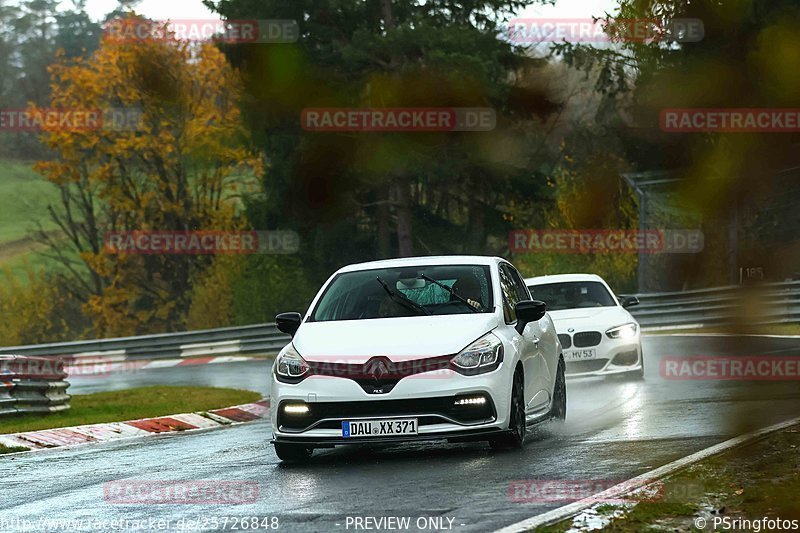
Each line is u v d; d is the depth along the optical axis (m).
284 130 147.38
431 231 158.75
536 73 147.12
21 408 54.53
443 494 25.75
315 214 147.38
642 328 104.00
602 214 142.12
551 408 37.84
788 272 124.25
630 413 42.56
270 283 148.12
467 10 149.62
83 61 176.25
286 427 32.31
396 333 32.72
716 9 132.88
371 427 31.41
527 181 148.88
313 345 32.94
